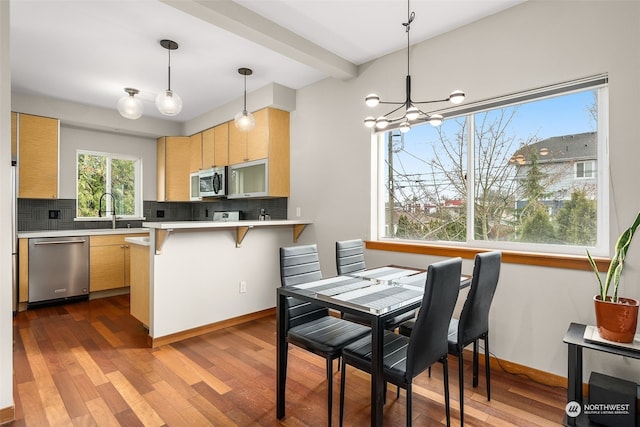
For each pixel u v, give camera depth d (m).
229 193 4.45
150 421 1.84
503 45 2.44
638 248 1.94
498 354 2.46
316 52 2.94
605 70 2.03
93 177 4.95
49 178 4.11
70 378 2.29
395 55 3.06
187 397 2.08
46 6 2.34
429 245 2.86
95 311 3.81
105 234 4.39
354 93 3.37
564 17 2.18
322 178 3.68
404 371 1.53
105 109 4.57
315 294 1.82
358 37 2.82
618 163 2.00
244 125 3.26
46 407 1.96
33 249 3.85
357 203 3.34
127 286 4.57
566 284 2.17
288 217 4.09
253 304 3.54
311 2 2.35
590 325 2.06
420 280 2.18
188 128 5.23
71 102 4.28
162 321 2.88
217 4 2.25
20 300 3.76
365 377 2.35
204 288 3.15
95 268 4.31
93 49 2.96
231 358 2.63
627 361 1.99
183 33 2.71
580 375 1.81
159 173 5.36
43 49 2.95
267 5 2.38
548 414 1.92
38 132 4.04
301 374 2.38
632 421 1.69
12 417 1.84
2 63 1.82
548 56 2.25
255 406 1.99
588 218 2.21
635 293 1.95
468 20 2.57
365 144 3.28
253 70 3.43
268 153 3.87
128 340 2.96
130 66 3.31
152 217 5.44
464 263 2.62
